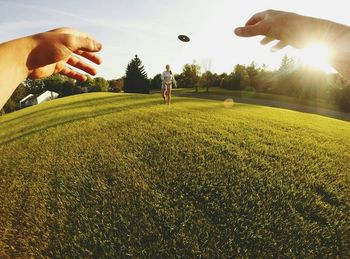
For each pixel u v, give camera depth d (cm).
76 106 1248
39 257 236
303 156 402
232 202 275
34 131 717
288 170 346
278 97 2695
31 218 291
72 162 428
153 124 617
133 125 620
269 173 334
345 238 227
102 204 295
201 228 243
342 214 255
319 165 370
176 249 222
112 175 359
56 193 334
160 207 278
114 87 4234
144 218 263
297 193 290
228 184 308
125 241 237
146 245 230
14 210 313
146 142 477
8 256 241
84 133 598
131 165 385
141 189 315
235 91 3400
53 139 582
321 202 275
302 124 688
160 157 401
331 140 525
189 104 1000
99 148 479
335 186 308
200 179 325
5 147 596
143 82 3747
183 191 303
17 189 364
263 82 3266
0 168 458
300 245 220
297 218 249
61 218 282
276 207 266
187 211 267
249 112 859
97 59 67
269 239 226
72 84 4153
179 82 3500
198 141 465
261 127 593
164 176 341
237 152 406
